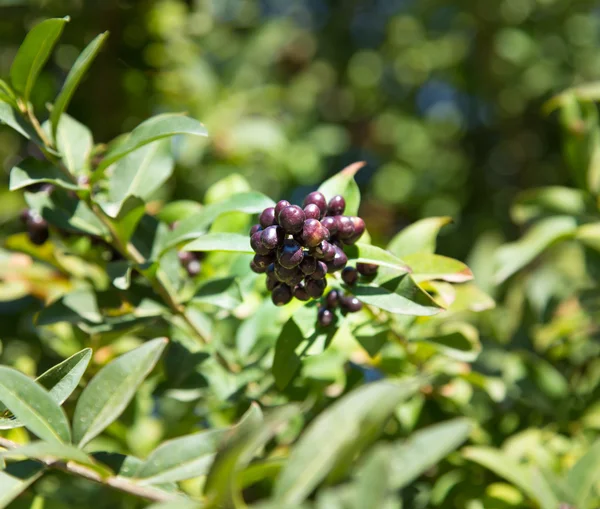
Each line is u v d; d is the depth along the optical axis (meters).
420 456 0.23
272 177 0.69
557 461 0.33
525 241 0.38
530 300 0.42
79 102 0.53
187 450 0.26
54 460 0.26
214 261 0.36
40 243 0.34
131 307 0.33
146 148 0.34
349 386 0.34
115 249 0.34
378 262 0.29
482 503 0.32
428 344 0.34
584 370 0.39
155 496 0.26
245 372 0.34
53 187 0.33
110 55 0.54
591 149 0.39
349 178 0.31
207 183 0.61
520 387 0.36
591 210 0.39
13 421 0.27
